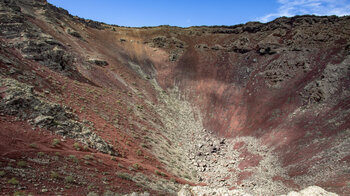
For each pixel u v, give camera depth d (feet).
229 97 232.32
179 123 206.18
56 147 73.61
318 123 147.54
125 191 65.16
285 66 223.30
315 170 108.17
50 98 108.99
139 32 391.24
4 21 152.56
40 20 225.97
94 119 119.75
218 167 144.36
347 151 109.09
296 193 60.75
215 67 282.15
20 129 70.95
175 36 368.07
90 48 253.03
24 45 142.51
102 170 73.87
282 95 197.77
